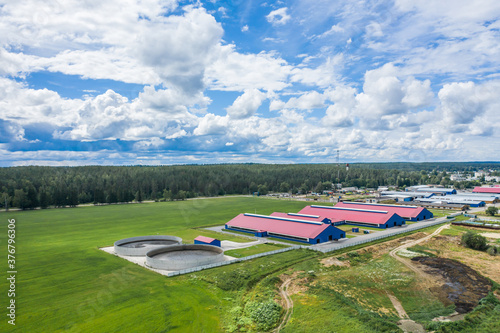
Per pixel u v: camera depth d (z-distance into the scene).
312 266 57.69
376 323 35.94
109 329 35.66
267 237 85.94
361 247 73.19
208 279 51.09
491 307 40.81
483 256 64.12
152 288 47.62
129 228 100.75
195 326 36.69
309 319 37.66
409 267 57.00
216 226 104.00
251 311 40.25
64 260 62.25
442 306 42.03
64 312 39.56
